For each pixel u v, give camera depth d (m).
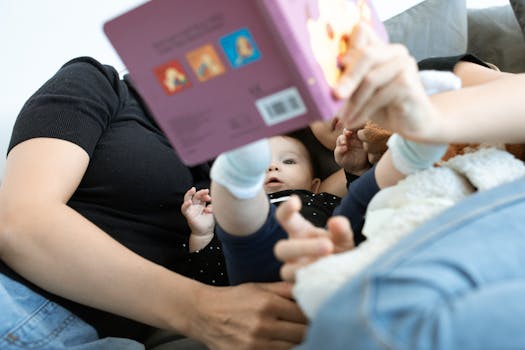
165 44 0.39
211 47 0.39
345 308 0.33
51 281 0.69
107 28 0.40
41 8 1.33
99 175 0.87
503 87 0.55
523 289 0.30
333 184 1.18
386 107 0.49
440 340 0.28
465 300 0.30
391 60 0.44
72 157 0.78
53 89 0.86
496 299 0.30
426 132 0.49
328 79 0.41
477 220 0.38
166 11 0.38
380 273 0.33
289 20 0.37
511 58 1.34
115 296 0.67
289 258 0.48
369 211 0.58
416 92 0.46
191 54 0.39
